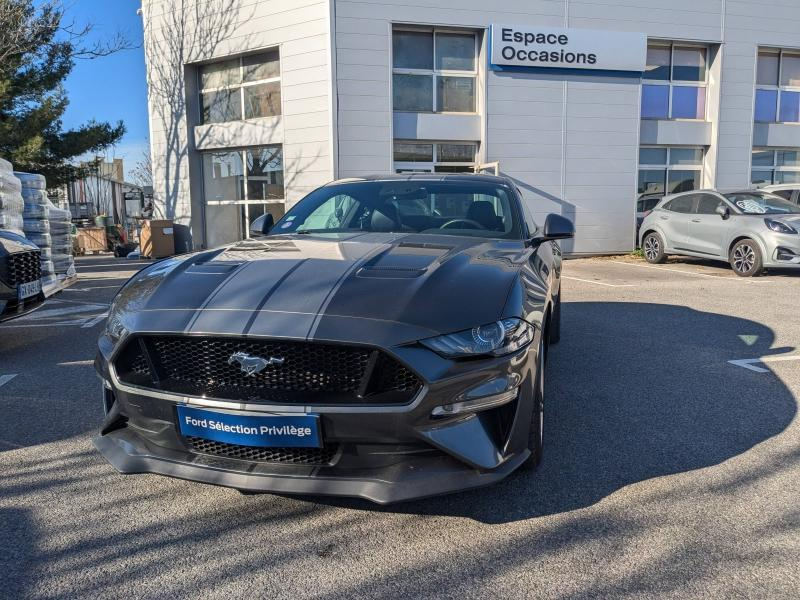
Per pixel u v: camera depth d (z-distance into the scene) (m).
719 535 2.47
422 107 14.03
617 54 14.27
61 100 16.55
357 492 2.26
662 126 15.33
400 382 2.29
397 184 4.28
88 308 8.19
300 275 2.67
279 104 14.28
